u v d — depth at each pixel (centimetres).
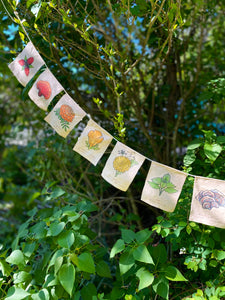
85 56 204
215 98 207
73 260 159
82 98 248
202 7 236
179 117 247
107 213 270
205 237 163
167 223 166
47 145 272
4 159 425
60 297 163
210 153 172
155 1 166
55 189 207
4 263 170
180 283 179
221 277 161
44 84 170
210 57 273
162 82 273
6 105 388
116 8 189
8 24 215
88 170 281
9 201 385
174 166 234
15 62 179
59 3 171
